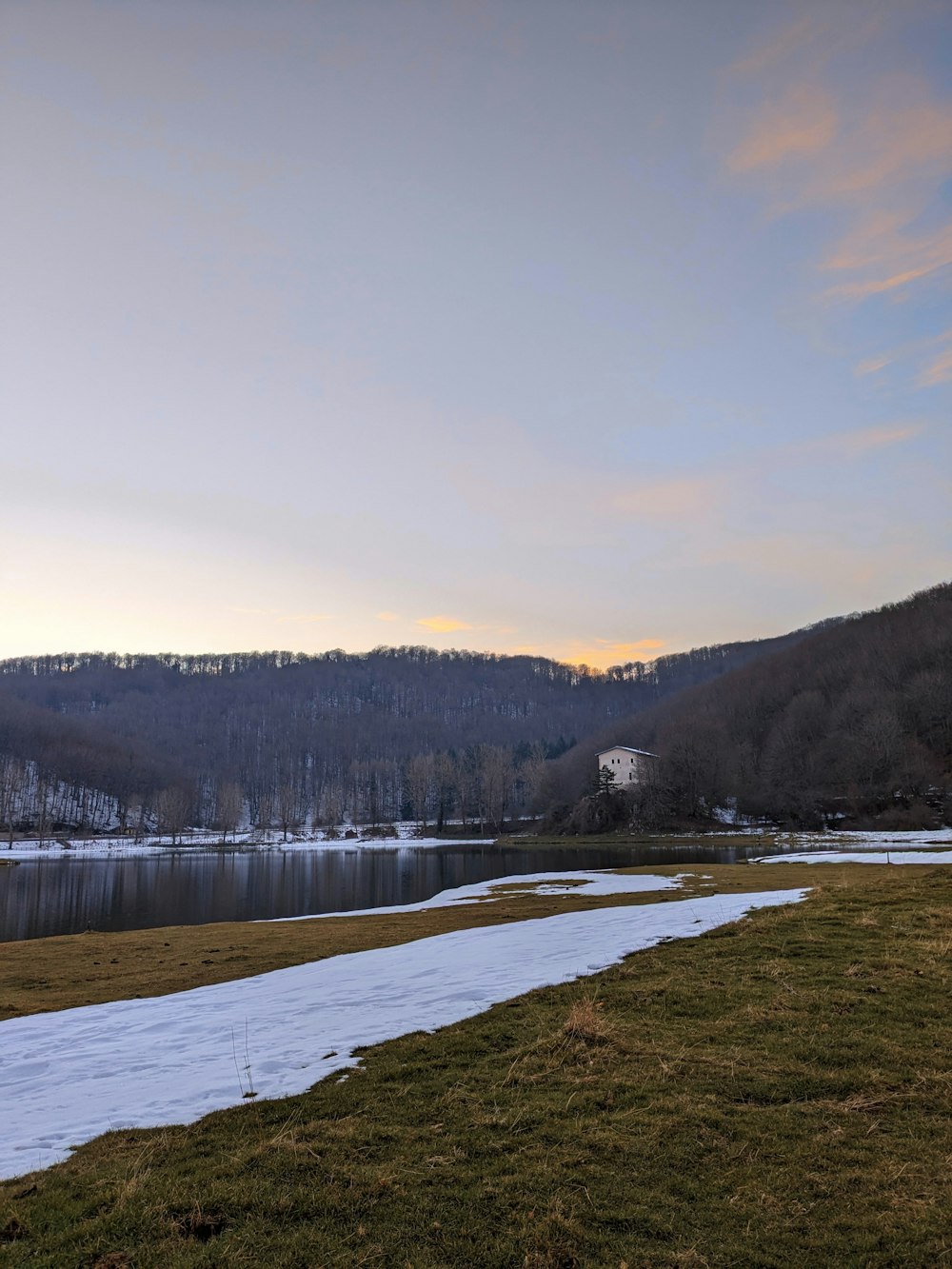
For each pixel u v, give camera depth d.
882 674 116.00
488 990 10.83
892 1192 5.02
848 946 11.38
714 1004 9.16
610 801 104.44
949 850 46.84
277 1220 4.89
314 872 61.03
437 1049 8.17
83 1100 7.64
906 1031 7.91
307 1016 10.38
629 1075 7.13
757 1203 4.96
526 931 16.59
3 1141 6.58
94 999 13.59
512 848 91.19
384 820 153.12
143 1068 8.60
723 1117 6.19
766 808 93.06
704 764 99.44
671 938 13.48
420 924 21.66
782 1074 7.00
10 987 15.00
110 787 156.62
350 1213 4.96
